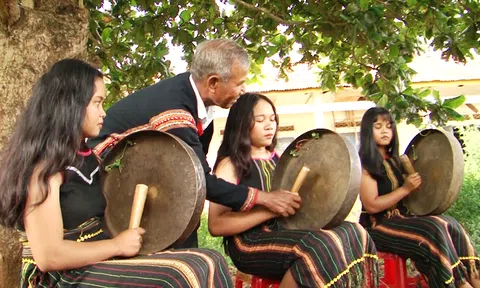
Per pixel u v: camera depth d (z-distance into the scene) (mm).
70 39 3029
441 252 3270
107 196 2406
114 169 2441
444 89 10648
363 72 5207
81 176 2197
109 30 4664
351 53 5164
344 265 2611
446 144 3520
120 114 2844
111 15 4965
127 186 2410
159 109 2775
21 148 2029
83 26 3105
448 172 3449
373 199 3590
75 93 2094
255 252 2811
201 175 2236
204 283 2012
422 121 4695
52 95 2078
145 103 2816
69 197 2127
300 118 11516
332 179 2775
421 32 4922
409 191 3582
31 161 2002
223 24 4988
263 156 3141
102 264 2062
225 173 2998
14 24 2887
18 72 2900
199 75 2904
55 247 1983
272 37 5273
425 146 3719
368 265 2820
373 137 3701
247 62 2936
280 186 3035
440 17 4270
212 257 2139
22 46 2896
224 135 3109
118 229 2357
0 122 2881
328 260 2566
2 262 2844
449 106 4605
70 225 2141
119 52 4762
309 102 11305
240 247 2896
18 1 2965
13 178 2000
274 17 4531
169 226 2244
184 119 2746
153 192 2330
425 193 3623
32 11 2924
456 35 4379
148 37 5117
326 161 2844
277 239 2742
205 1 4809
